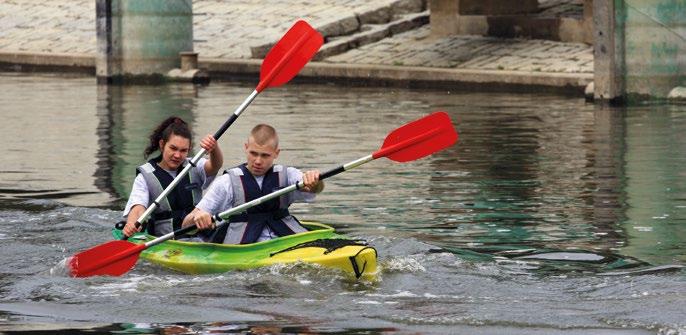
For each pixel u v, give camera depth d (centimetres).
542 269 2930
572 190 4094
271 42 9744
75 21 11206
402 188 4181
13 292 2742
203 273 2895
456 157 4928
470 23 9319
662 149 5025
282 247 2908
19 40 10981
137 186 3130
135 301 2642
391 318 2488
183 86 8700
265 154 2995
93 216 3675
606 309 2531
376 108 6931
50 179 4397
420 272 2862
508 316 2489
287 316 2508
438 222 3566
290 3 10656
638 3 7162
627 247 3186
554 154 4953
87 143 5372
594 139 5391
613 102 7144
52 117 6444
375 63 9012
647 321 2427
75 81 9088
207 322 2469
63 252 3186
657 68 7231
